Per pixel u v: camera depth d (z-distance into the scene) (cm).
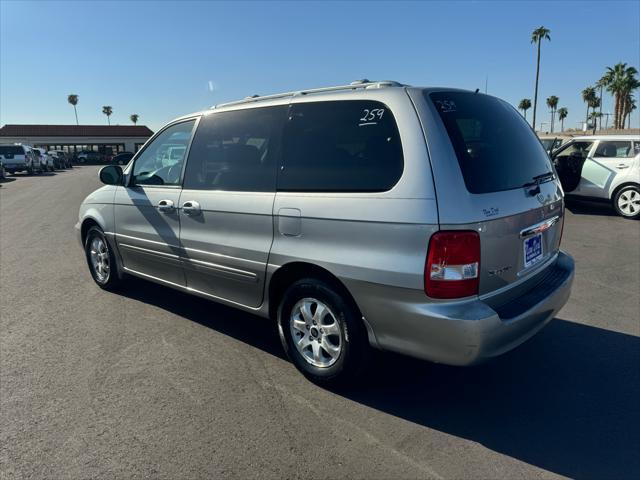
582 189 1076
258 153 365
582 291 547
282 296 357
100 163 6259
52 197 1655
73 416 309
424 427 296
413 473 255
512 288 305
